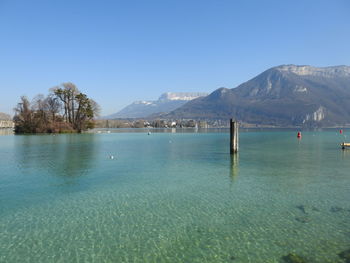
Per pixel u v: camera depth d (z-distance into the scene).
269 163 37.97
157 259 12.14
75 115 121.88
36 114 112.44
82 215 17.44
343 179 27.44
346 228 15.04
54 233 14.80
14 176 29.06
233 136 47.16
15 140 78.94
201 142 80.44
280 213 17.50
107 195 21.92
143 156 45.78
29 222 16.34
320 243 13.37
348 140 89.12
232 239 13.92
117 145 67.69
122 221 16.41
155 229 15.21
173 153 50.31
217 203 19.67
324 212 17.62
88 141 79.25
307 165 36.12
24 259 12.24
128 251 12.86
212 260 12.02
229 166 35.50
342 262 11.66
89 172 31.33
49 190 23.53
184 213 17.66
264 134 144.75
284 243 13.42
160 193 22.41
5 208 18.88
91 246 13.35
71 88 118.25
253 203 19.62
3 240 14.03
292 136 119.38
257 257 12.20
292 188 23.83
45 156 44.84
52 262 11.97
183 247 13.17
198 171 32.00
